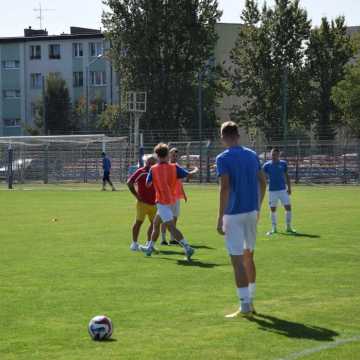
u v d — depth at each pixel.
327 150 64.56
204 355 9.56
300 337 10.45
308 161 64.38
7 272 16.48
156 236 19.33
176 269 16.80
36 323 11.43
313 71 84.19
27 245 21.67
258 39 83.62
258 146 66.50
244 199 11.68
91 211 35.28
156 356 9.53
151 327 11.10
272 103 83.56
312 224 27.81
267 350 9.77
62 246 21.39
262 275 15.75
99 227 27.30
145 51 82.06
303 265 17.19
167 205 18.33
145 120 83.56
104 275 15.99
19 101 106.69
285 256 18.73
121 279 15.44
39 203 41.47
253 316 11.75
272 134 82.75
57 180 70.88
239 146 11.94
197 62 84.44
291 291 13.88
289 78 82.62
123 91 84.56
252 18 84.75
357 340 10.26
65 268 17.06
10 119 107.00
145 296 13.51
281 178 24.72
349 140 67.00
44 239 23.28
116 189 58.66
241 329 10.93
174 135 81.56
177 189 22.02
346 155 63.25
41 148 71.25
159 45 83.00
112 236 24.17
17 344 10.17
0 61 106.81
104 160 55.94
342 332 10.72
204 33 84.00
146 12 81.94
